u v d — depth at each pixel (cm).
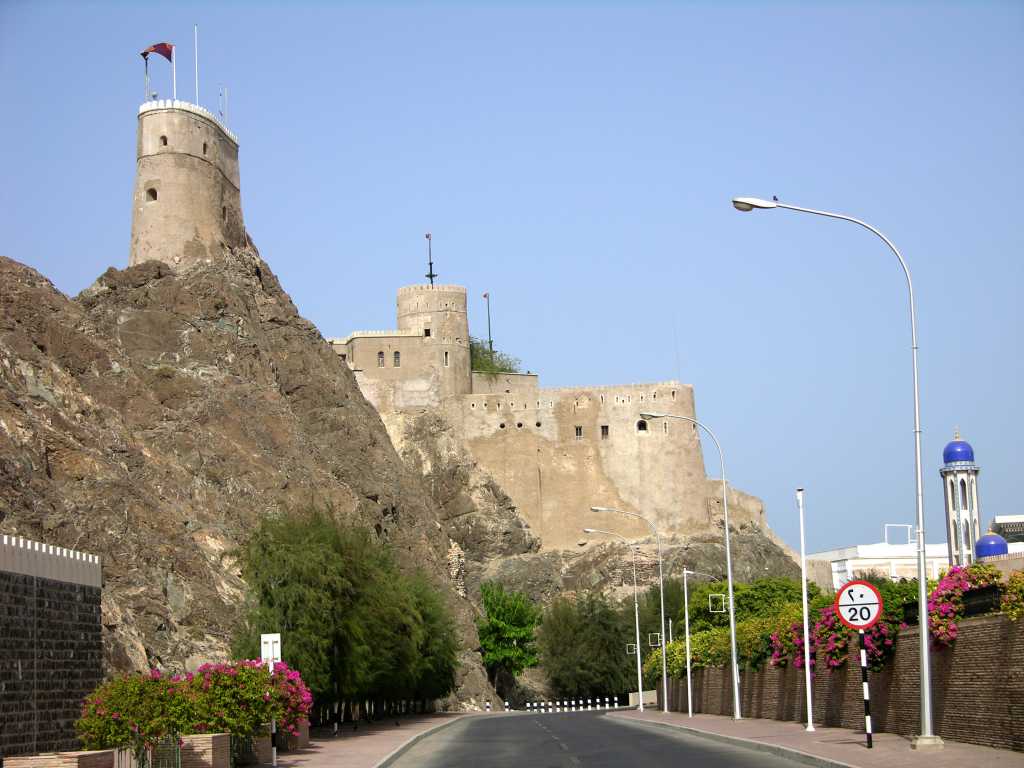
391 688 8056
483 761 3738
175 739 3189
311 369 11344
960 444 9231
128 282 9869
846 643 4366
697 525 17175
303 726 4878
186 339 9450
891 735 3834
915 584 5031
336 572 6081
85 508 6253
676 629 11888
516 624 14138
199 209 10762
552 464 17262
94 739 3111
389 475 11700
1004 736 3020
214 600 6469
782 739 4009
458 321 17375
